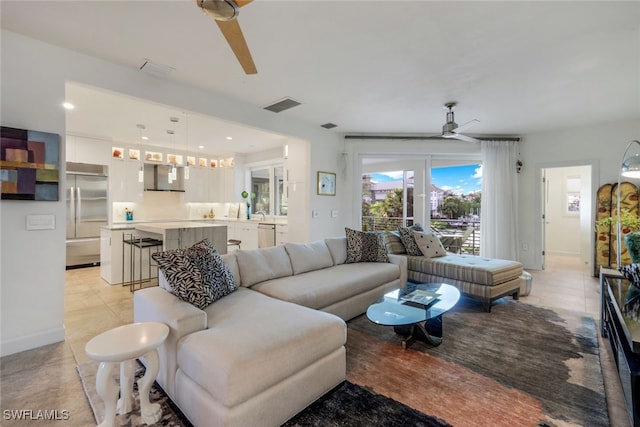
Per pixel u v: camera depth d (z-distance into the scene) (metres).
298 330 1.74
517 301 3.68
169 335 1.74
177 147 6.86
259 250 3.03
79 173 5.44
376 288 3.38
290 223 5.49
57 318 2.57
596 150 5.02
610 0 1.98
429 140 5.70
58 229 2.58
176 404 1.70
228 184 7.66
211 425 1.41
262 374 1.47
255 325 1.79
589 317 3.13
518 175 5.71
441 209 5.85
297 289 2.64
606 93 3.62
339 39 2.47
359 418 1.63
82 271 5.16
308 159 5.12
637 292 2.18
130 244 4.39
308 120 4.81
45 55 2.53
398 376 2.04
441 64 2.90
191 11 2.14
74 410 1.72
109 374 1.49
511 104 4.02
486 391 1.87
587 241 6.05
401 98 3.81
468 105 4.07
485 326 2.90
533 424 1.59
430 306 2.43
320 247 3.61
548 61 2.83
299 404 1.66
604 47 2.58
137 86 3.06
